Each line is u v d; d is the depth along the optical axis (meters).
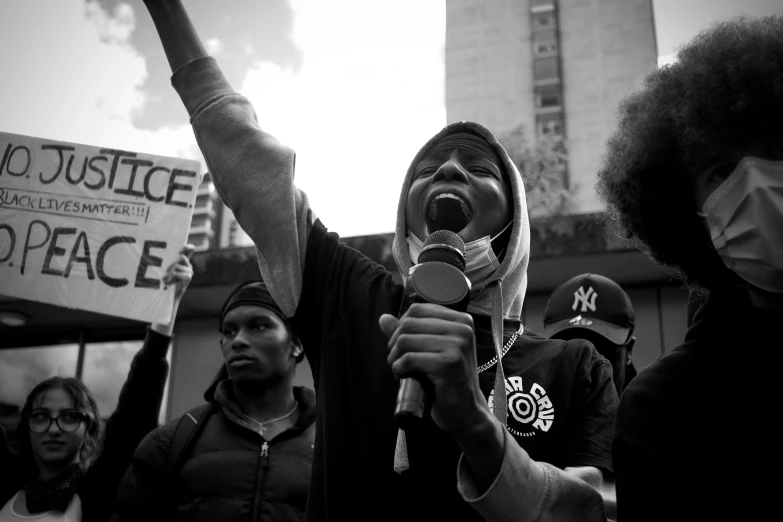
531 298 5.93
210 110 1.93
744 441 1.21
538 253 5.45
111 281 3.93
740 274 1.33
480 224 1.78
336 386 1.63
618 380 2.98
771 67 1.33
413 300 1.47
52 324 7.13
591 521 1.37
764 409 1.22
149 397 3.52
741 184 1.30
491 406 1.62
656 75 1.53
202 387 6.35
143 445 3.01
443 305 1.33
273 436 3.02
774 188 1.26
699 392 1.26
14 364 7.10
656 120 1.46
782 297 1.33
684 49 1.51
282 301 1.77
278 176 1.80
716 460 1.22
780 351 1.25
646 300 5.72
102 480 3.31
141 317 3.84
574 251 5.38
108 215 4.04
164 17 2.05
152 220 4.02
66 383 3.45
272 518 2.80
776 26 1.42
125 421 3.43
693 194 1.44
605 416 1.67
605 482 1.61
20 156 4.14
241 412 3.11
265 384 3.11
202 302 6.34
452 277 1.35
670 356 1.34
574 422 1.66
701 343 1.31
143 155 4.10
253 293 3.23
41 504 3.25
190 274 3.94
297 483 2.88
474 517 1.46
